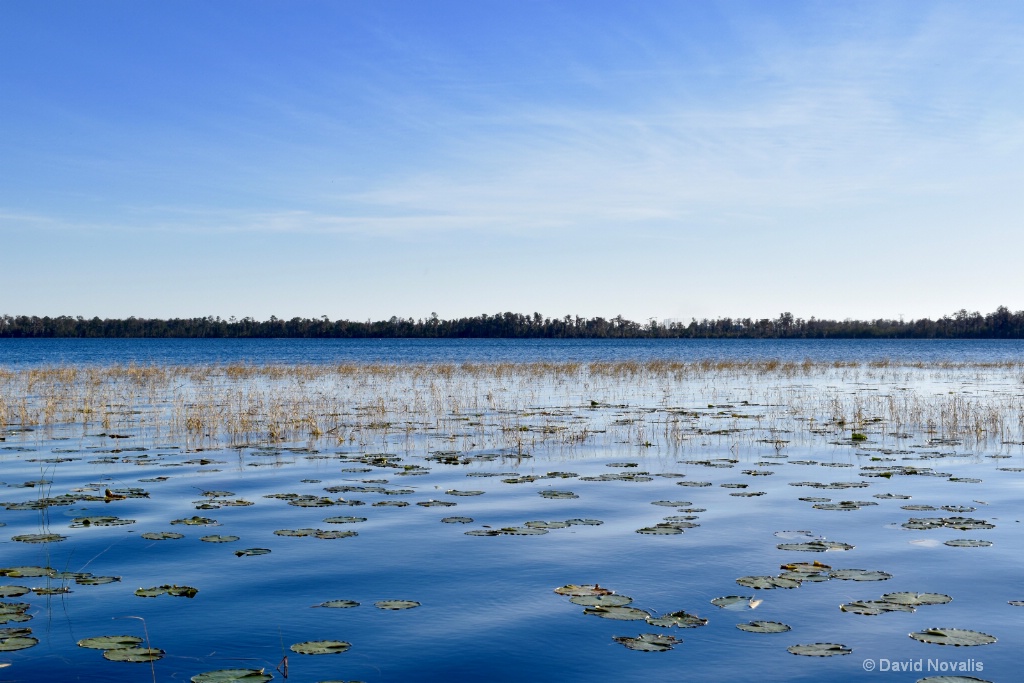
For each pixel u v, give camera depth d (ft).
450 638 24.41
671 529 36.58
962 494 44.80
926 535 35.63
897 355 346.74
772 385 142.00
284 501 42.78
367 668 22.44
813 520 38.42
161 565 31.40
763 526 37.27
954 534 35.76
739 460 57.41
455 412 91.61
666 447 63.93
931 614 26.16
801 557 32.27
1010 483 48.21
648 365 188.96
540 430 73.46
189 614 26.35
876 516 39.27
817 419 85.25
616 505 41.88
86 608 26.84
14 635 24.47
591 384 139.95
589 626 25.23
